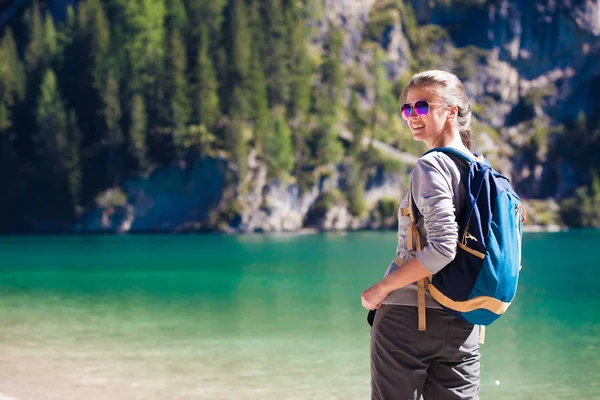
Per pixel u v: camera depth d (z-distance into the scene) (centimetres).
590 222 12962
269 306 1814
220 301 1953
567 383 839
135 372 910
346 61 13762
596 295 2144
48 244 6969
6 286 2531
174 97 11206
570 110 14162
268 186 11012
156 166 10662
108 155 10788
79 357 1031
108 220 10500
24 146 11281
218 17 12938
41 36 12000
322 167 11775
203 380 860
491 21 14388
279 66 12775
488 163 345
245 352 1084
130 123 10669
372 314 360
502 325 1423
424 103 350
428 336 333
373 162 12175
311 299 2005
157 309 1741
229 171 10538
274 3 13175
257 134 11456
